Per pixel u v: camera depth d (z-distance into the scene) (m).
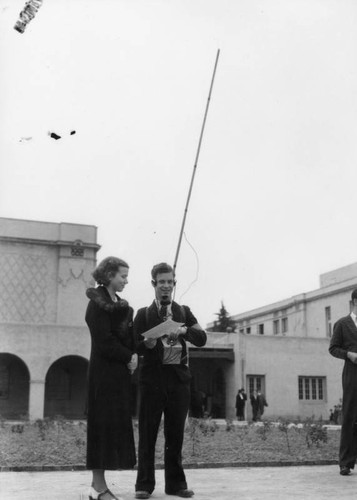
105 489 4.82
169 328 4.92
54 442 11.09
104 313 4.84
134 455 4.86
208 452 9.27
